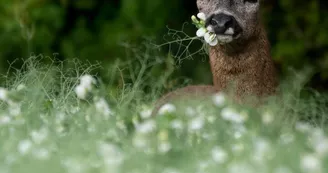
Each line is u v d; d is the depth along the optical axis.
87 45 19.12
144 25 18.72
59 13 19.11
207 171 7.13
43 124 9.05
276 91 11.75
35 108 9.68
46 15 19.03
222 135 8.60
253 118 9.73
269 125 9.30
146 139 8.15
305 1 19.03
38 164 7.25
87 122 9.27
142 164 7.41
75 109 10.12
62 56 18.95
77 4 19.38
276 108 10.51
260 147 7.43
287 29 19.00
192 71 17.00
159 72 15.31
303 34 18.92
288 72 18.02
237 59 11.63
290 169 7.04
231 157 7.53
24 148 7.70
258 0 11.60
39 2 19.03
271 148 7.59
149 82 14.94
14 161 7.37
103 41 18.86
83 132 8.77
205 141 8.46
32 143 7.98
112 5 19.75
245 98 11.51
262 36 11.75
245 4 11.49
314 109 11.14
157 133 8.65
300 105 11.65
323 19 19.11
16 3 18.92
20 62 18.58
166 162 7.64
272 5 19.25
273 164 7.12
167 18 18.84
